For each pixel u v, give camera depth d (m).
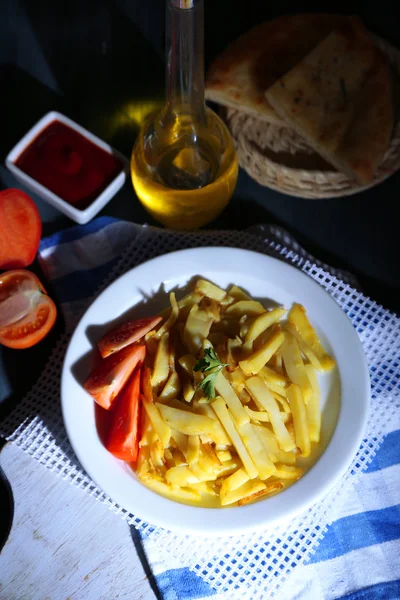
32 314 0.84
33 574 0.79
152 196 0.83
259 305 0.81
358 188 0.88
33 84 0.94
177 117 0.82
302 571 0.79
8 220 0.86
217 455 0.77
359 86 0.87
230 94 0.88
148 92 0.95
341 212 0.91
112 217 0.90
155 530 0.79
